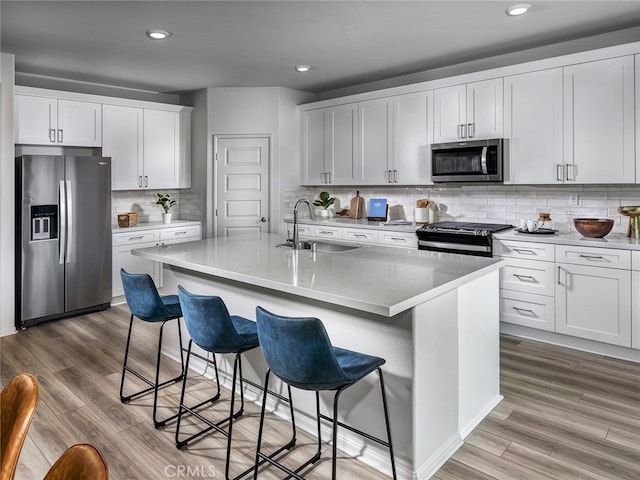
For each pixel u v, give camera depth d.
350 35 3.80
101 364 3.52
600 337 3.53
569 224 4.16
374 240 4.98
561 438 2.46
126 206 5.84
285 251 3.24
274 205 5.78
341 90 5.76
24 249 4.33
